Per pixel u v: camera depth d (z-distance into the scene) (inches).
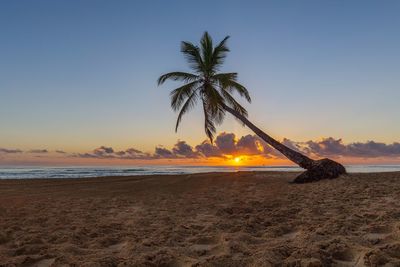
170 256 162.9
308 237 188.4
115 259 160.4
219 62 805.9
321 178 610.2
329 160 631.2
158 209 333.7
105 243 198.1
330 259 152.7
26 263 163.0
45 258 170.1
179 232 220.7
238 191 486.0
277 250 162.7
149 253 169.2
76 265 154.4
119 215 302.4
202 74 816.3
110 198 442.9
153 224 253.3
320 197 374.0
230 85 779.4
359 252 157.1
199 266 147.3
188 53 802.2
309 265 142.6
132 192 515.2
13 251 183.2
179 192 501.0
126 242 198.4
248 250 169.5
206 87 804.0
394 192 374.6
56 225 258.8
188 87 789.9
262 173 905.5
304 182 611.5
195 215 290.5
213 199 402.9
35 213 323.6
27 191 555.5
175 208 337.7
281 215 268.4
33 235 219.1
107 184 667.4
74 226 249.9
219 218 270.4
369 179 554.3
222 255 158.2
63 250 179.6
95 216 298.8
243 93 788.0
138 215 299.3
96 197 457.4
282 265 146.1
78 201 414.9
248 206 327.3
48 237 215.2
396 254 155.5
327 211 279.4
